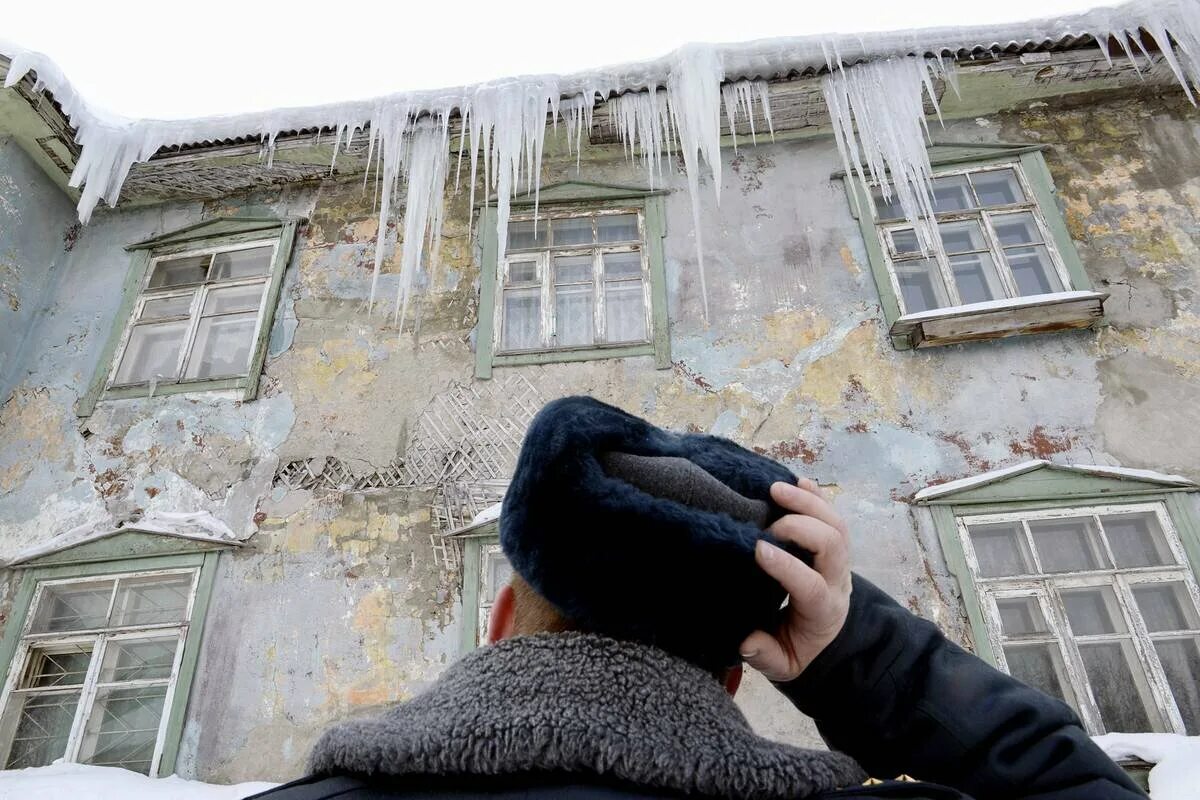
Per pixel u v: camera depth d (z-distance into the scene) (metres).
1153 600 4.41
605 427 0.70
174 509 5.39
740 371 5.39
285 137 6.45
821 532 0.73
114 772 4.34
